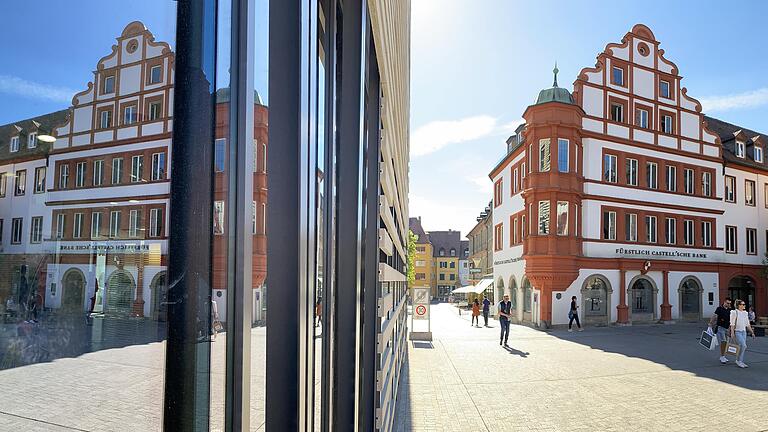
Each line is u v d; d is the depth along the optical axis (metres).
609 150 28.34
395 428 7.39
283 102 1.19
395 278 6.58
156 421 0.72
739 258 32.12
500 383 10.80
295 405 1.18
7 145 0.53
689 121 30.94
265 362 1.14
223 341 0.87
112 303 0.65
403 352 12.45
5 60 0.52
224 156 0.87
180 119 0.77
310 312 1.34
